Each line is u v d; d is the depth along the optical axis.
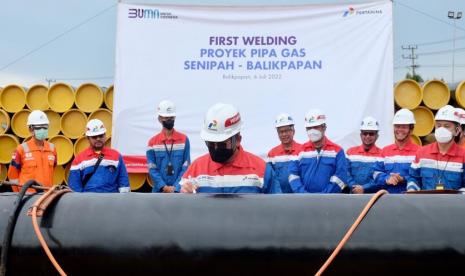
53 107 10.19
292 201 3.20
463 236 3.00
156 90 9.87
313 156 7.29
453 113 6.68
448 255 2.98
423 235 3.02
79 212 3.25
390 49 9.68
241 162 4.64
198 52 9.88
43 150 8.64
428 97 9.84
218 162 4.56
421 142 9.97
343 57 9.73
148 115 9.85
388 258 3.00
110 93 10.24
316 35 9.77
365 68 9.70
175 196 3.32
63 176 10.14
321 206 3.15
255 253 3.05
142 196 3.33
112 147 9.81
